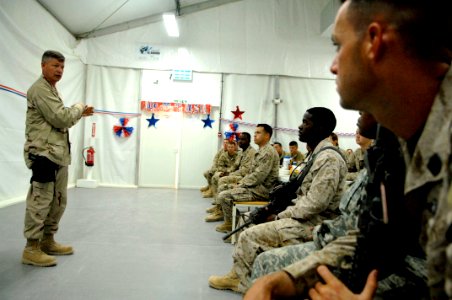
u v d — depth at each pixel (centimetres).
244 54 680
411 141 49
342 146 689
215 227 352
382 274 65
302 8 682
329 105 689
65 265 225
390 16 43
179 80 676
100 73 667
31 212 219
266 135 327
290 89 688
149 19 668
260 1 679
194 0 648
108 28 659
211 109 682
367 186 69
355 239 71
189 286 202
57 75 225
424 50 43
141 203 479
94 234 304
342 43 48
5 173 414
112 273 216
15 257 233
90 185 630
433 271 38
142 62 671
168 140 678
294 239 159
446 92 41
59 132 228
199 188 679
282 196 191
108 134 668
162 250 269
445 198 36
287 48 683
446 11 43
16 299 174
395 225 61
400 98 46
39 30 484
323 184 158
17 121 432
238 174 459
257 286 61
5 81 404
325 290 58
